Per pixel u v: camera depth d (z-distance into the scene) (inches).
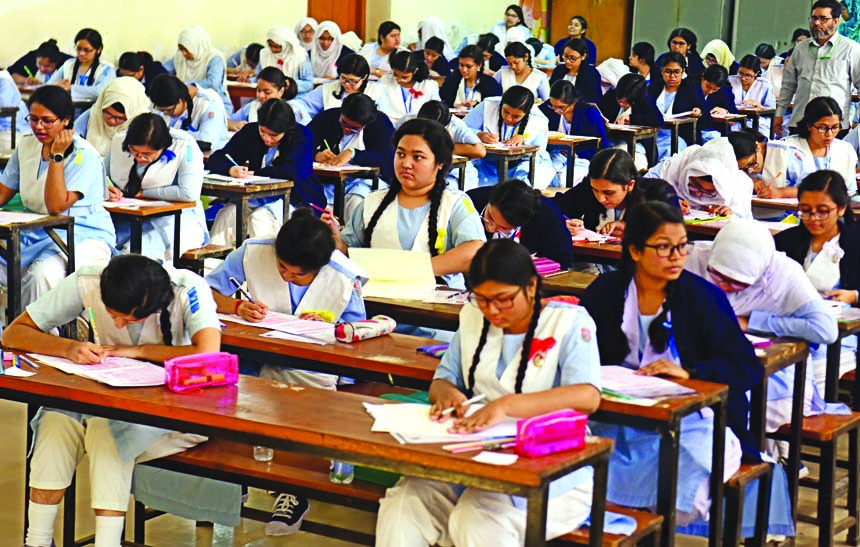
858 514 161.3
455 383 121.4
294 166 271.6
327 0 613.6
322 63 568.7
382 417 111.2
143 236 242.2
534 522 97.3
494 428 107.6
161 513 151.3
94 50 436.8
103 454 127.6
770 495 139.3
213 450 134.8
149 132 231.8
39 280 213.2
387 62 569.3
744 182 241.3
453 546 115.9
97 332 134.3
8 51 457.1
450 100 453.7
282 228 147.9
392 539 115.0
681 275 133.0
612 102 423.2
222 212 271.1
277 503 151.3
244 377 126.5
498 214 183.5
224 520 138.2
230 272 156.3
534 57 642.2
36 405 125.3
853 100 459.2
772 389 148.3
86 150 220.7
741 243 147.9
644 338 133.6
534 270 114.8
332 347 140.6
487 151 339.9
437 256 173.9
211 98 314.5
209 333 130.7
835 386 156.4
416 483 116.3
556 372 116.3
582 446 103.7
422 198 178.2
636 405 116.3
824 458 148.7
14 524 156.5
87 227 221.3
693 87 432.8
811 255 175.0
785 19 744.3
